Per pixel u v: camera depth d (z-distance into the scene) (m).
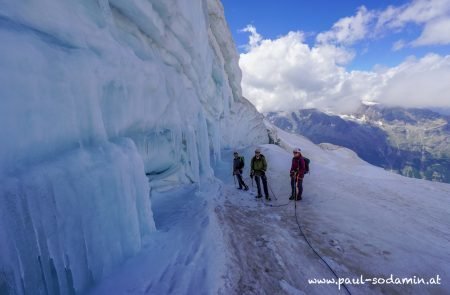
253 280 4.04
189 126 9.88
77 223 3.12
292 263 4.75
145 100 6.16
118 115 4.83
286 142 40.62
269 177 13.00
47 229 2.71
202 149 11.94
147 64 6.32
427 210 8.84
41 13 3.31
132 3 5.83
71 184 3.05
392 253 5.41
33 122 2.74
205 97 15.27
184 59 9.90
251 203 8.66
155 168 8.04
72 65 3.37
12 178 2.41
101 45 4.33
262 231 6.08
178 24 8.48
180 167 9.46
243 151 21.39
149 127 6.72
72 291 3.08
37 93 2.80
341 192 10.17
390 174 20.83
